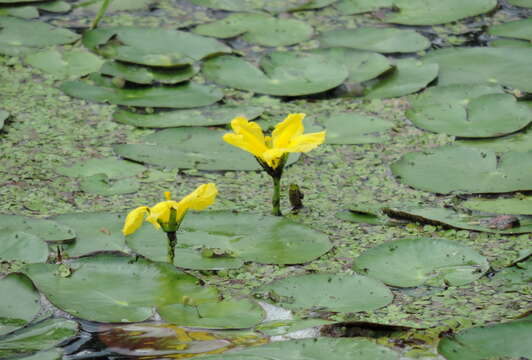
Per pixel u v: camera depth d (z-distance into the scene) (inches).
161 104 304.8
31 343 177.6
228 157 272.5
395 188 256.5
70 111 303.4
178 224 200.4
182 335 182.7
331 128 293.3
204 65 334.6
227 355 169.0
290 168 269.9
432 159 265.9
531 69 330.6
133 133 288.5
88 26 369.4
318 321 187.8
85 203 245.6
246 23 373.7
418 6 390.3
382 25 374.0
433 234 231.0
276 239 221.1
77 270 201.2
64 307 187.8
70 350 178.5
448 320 191.0
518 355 171.8
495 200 244.1
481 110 299.4
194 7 391.9
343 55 339.9
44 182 257.4
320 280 202.7
